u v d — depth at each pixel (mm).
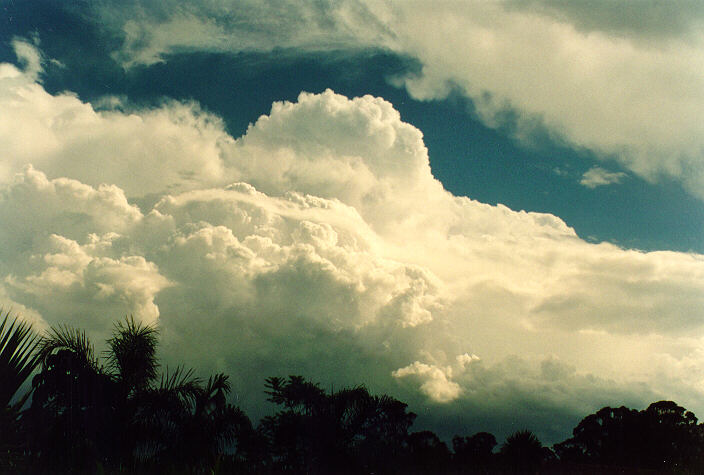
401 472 12711
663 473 13570
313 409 13586
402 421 13617
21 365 6023
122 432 10914
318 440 13172
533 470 12164
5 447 6473
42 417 9039
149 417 11539
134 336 12414
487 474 12219
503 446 12977
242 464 10992
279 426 13273
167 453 11391
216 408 12383
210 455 11203
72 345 10914
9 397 6008
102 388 10961
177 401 11969
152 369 12242
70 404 10305
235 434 12461
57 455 8398
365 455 13156
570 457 17047
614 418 17188
